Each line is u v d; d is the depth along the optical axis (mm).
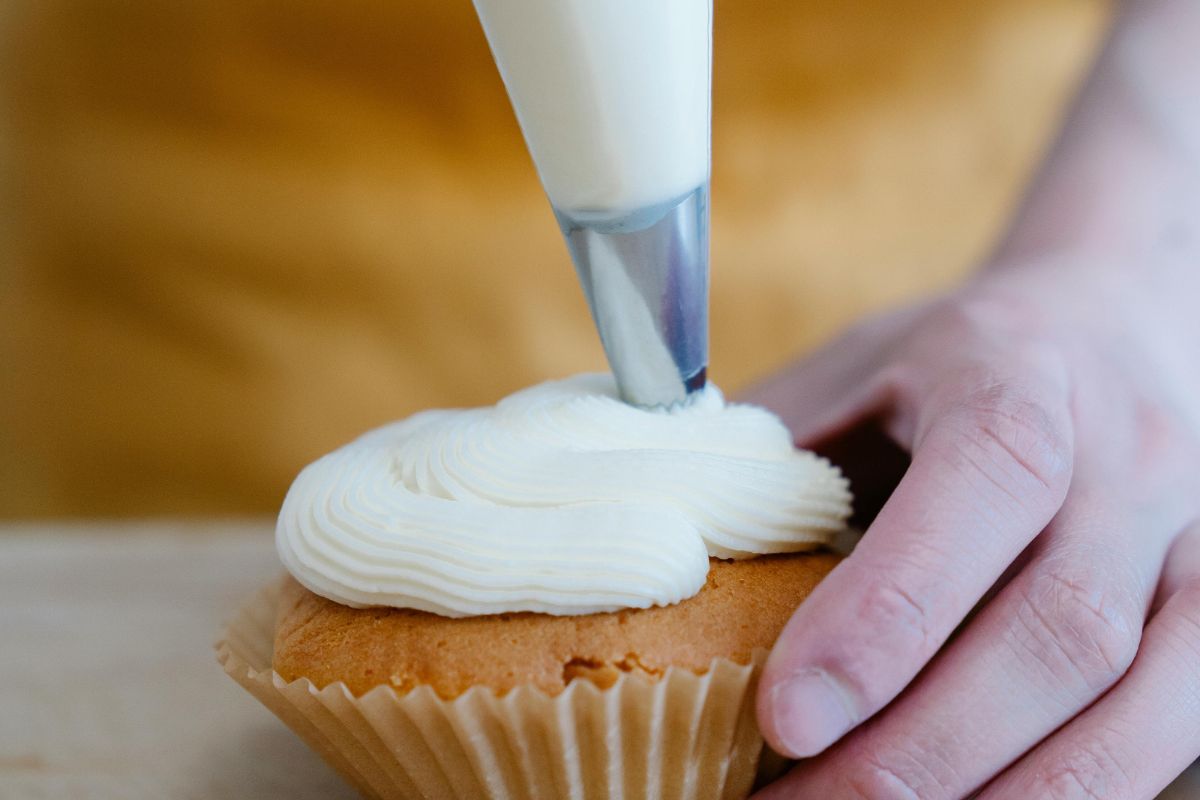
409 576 211
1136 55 348
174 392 420
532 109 204
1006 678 202
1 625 315
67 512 441
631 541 209
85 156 396
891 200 470
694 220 215
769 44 447
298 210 404
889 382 255
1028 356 246
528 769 215
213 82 390
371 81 397
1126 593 206
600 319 225
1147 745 204
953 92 464
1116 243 311
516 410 234
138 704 281
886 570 197
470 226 416
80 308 414
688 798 222
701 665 206
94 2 380
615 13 196
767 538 223
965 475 204
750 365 476
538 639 208
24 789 253
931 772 201
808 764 208
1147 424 248
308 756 260
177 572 342
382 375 425
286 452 429
